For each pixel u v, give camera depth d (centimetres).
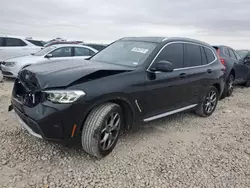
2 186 268
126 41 485
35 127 304
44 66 364
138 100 369
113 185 284
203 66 527
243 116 599
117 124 351
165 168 328
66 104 294
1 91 713
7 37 1155
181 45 475
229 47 920
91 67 358
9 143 363
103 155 338
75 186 278
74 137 310
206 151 388
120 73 354
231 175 322
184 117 556
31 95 318
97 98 312
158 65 382
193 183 299
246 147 412
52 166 315
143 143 400
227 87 825
